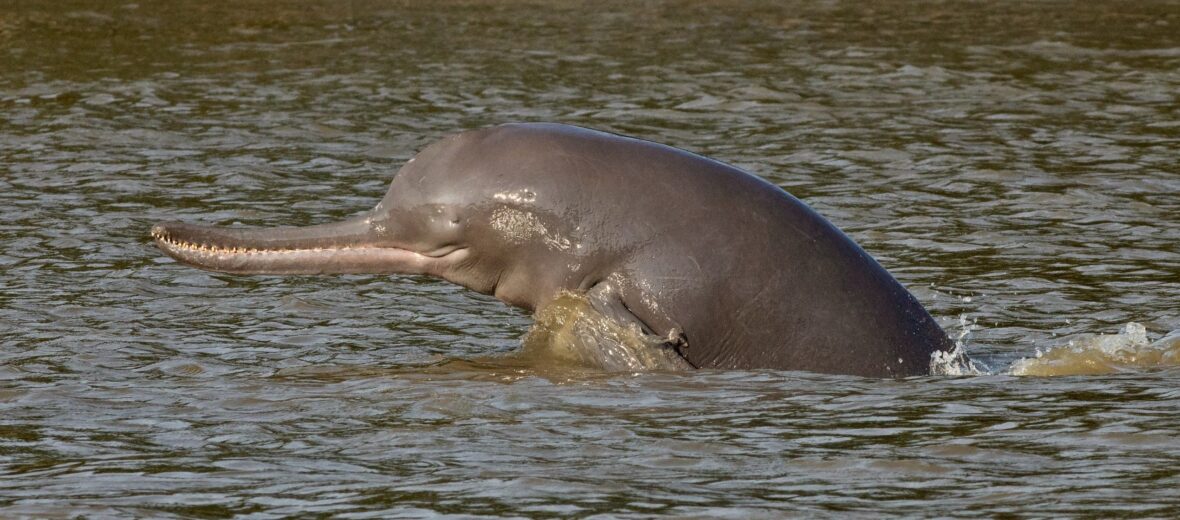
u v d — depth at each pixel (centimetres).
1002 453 3306
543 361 4375
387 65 10775
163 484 3156
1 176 7569
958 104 9531
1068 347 4572
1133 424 3503
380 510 2938
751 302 4269
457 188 4403
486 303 5416
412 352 4706
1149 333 4888
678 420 3666
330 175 7706
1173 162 7925
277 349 4734
